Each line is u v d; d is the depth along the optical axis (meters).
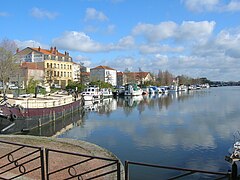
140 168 14.76
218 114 38.12
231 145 19.72
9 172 8.26
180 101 63.75
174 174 13.85
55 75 94.69
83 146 12.80
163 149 19.06
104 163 9.72
